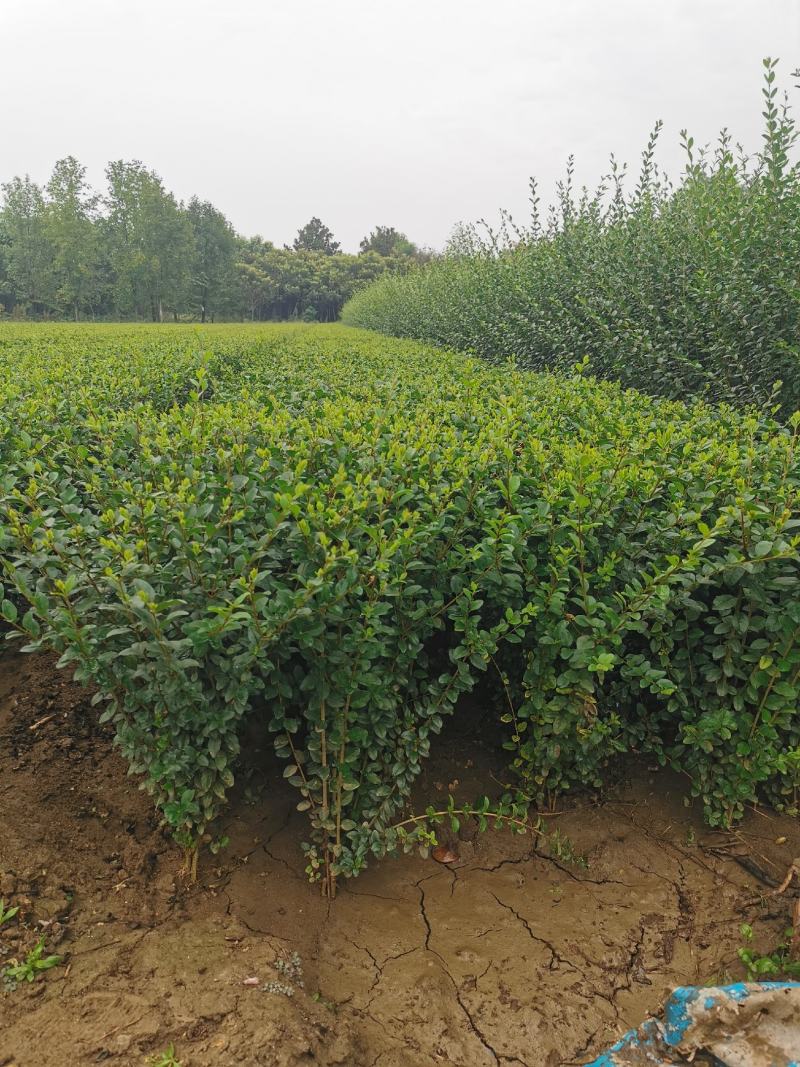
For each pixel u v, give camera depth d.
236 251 83.56
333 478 3.02
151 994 2.31
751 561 2.65
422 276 22.03
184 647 2.35
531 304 11.38
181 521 2.53
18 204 58.97
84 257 54.75
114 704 2.48
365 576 2.62
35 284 60.41
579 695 2.86
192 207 73.31
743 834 3.15
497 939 2.74
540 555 3.13
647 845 3.14
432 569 2.88
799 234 6.93
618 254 9.67
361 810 2.82
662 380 8.14
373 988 2.53
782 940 2.67
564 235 11.53
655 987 2.57
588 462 3.04
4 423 3.85
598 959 2.66
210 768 2.53
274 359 8.44
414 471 3.22
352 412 4.20
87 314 62.50
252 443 3.64
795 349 6.48
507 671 3.38
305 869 2.90
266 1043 2.14
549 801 3.32
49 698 3.73
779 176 7.07
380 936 2.72
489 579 2.80
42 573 2.78
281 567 2.74
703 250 7.94
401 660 2.78
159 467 3.23
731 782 3.04
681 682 3.08
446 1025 2.41
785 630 2.76
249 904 2.75
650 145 9.95
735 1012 2.26
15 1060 2.06
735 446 3.53
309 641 2.38
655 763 3.52
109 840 2.92
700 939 2.74
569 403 4.89
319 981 2.53
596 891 2.96
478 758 3.58
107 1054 2.10
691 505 3.04
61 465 3.56
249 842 3.02
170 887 2.77
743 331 7.23
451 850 3.11
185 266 62.69
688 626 3.11
